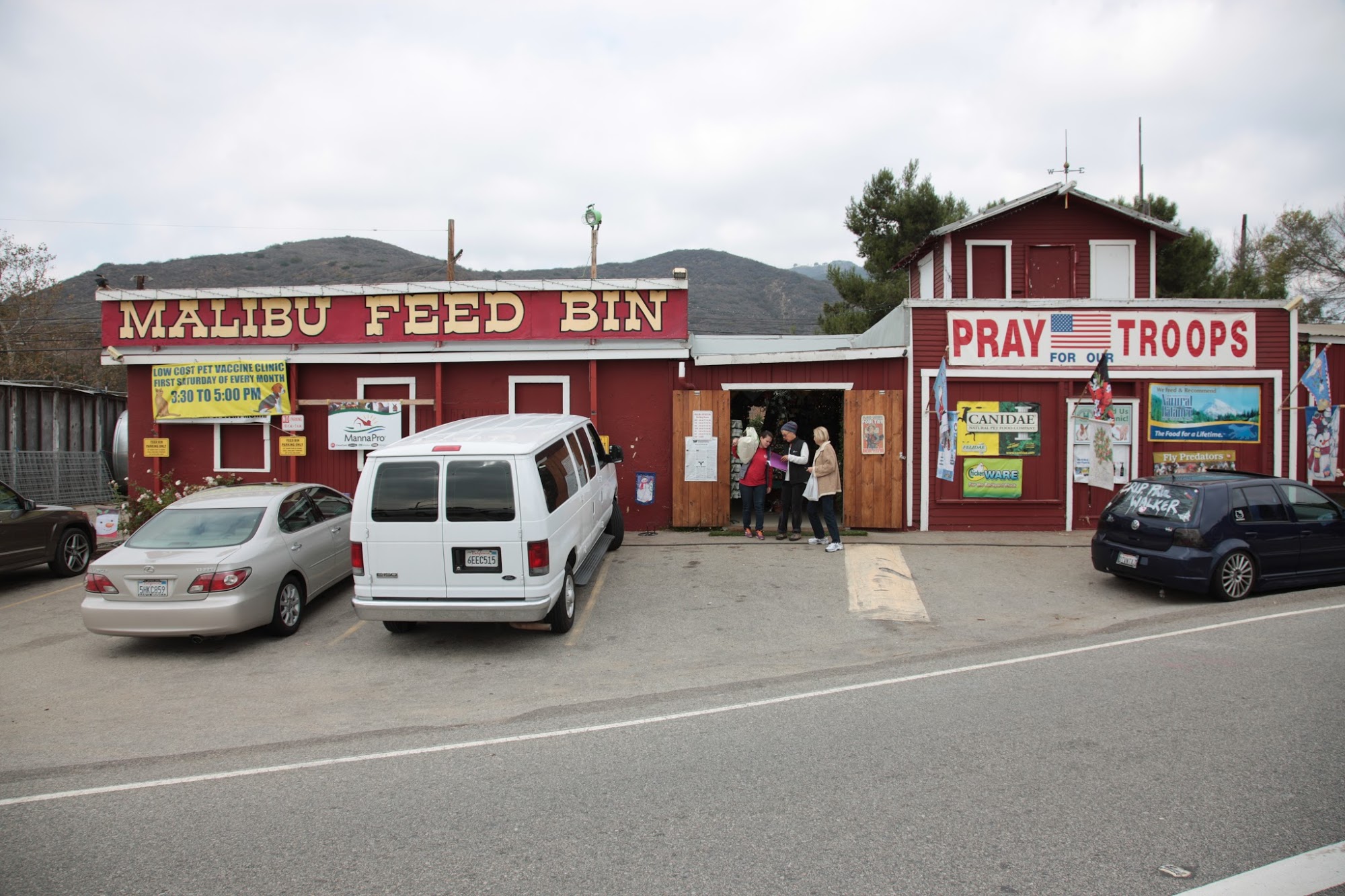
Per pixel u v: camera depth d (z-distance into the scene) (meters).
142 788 4.94
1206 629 7.78
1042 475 12.97
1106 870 3.62
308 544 9.09
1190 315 12.96
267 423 13.66
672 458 13.23
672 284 13.22
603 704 6.30
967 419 12.95
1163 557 8.97
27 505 11.20
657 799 4.50
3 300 29.66
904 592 9.68
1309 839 3.85
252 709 6.46
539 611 7.54
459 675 7.21
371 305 13.58
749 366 13.36
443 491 7.58
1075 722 5.45
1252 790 4.37
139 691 6.98
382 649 8.08
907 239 27.86
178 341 13.81
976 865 3.68
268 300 13.68
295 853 4.03
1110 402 11.10
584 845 3.99
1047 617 8.59
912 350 12.90
